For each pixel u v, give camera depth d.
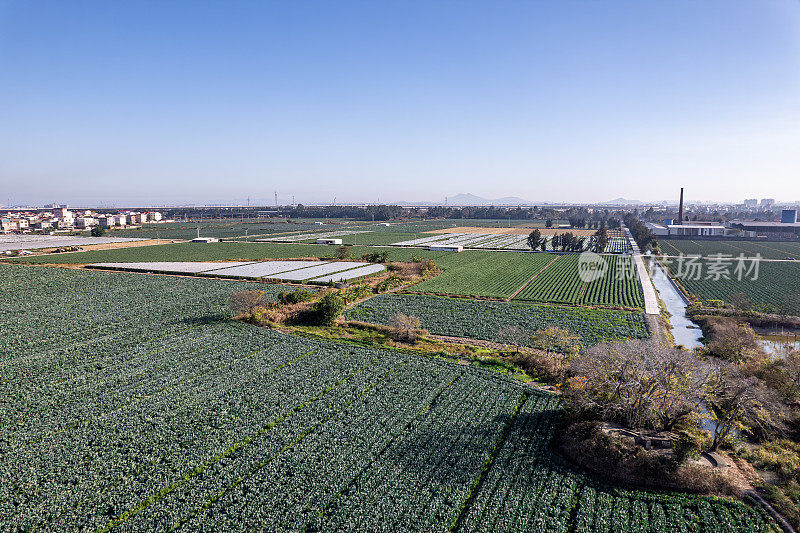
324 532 26.03
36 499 28.52
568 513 27.84
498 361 52.28
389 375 48.00
